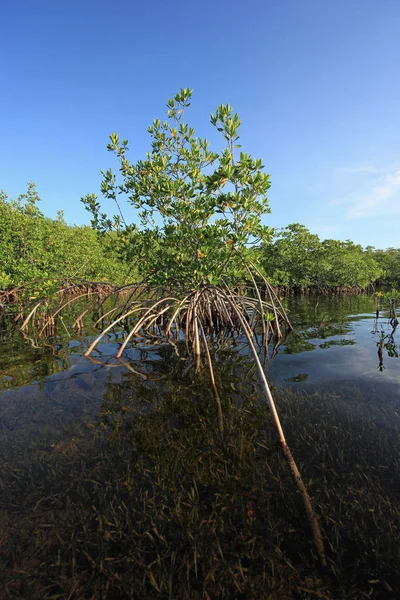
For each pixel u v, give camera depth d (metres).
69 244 15.61
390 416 3.20
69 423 3.28
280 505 2.13
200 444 2.86
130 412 3.53
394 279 32.09
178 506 2.13
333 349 5.98
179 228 6.47
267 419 3.27
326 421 3.15
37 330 8.41
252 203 5.50
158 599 1.58
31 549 1.86
